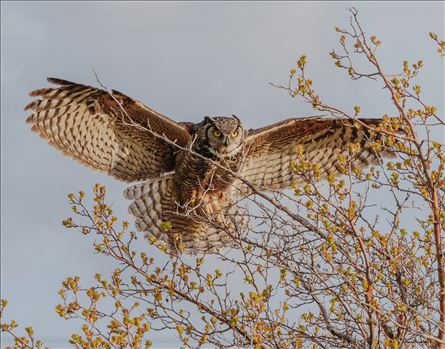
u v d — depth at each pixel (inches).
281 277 382.3
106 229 425.1
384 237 393.4
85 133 616.4
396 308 377.1
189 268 414.9
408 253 406.6
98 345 352.2
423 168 398.9
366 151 604.1
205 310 401.7
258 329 362.6
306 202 377.7
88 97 589.3
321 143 627.2
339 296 373.4
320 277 383.9
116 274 410.9
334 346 392.5
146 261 419.5
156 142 639.8
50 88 571.8
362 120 576.7
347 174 391.5
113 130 626.5
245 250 387.5
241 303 384.8
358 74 409.4
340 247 382.9
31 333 362.3
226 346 381.1
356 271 393.1
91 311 364.5
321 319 405.7
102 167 639.1
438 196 407.8
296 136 631.2
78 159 623.5
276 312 394.0
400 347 361.4
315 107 403.5
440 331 375.2
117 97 585.3
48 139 600.7
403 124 411.8
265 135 630.5
